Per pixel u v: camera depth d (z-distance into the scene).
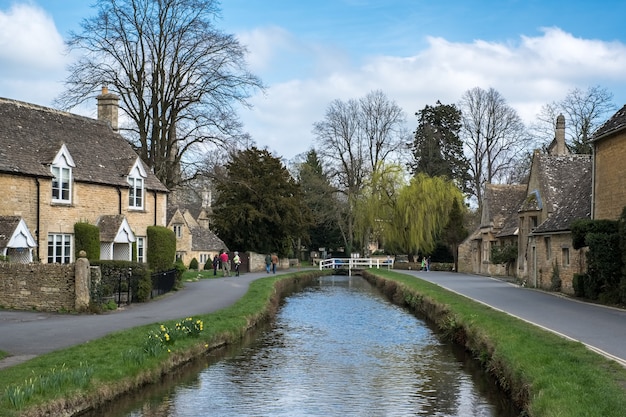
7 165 28.33
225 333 20.80
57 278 23.41
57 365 13.72
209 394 14.58
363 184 70.50
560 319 20.05
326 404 13.86
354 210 70.56
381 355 19.44
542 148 63.38
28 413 10.86
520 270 41.84
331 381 15.97
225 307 26.03
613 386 10.91
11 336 17.53
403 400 14.17
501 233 51.56
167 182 44.12
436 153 81.62
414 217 66.62
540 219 40.66
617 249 25.55
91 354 15.06
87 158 34.88
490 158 71.31
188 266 64.88
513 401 13.30
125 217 34.25
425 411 13.29
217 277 47.72
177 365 16.88
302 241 90.81
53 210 30.89
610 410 9.62
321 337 22.86
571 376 11.77
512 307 24.02
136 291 27.08
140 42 42.00
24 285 23.78
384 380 16.09
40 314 22.61
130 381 14.18
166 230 38.03
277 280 45.03
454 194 67.38
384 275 51.38
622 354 13.79
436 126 84.00
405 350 20.28
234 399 14.21
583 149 58.16
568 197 34.94
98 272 24.09
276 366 17.73
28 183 29.48
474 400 14.06
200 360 18.27
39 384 11.90
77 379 12.71
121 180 35.94
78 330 18.70
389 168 68.75
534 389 11.80
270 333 23.75
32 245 27.83
